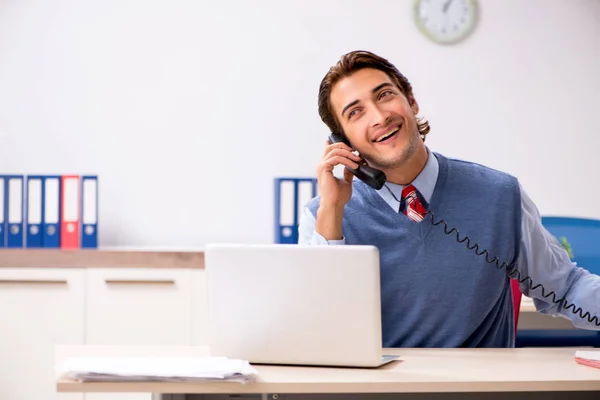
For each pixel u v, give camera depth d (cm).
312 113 393
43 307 345
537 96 400
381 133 212
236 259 173
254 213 392
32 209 352
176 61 391
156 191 390
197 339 345
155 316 345
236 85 392
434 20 395
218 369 154
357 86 215
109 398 343
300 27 392
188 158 391
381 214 219
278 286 171
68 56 389
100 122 389
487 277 216
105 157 389
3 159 387
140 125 390
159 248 379
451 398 183
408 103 220
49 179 353
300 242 226
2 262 345
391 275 217
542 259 220
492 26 398
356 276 169
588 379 159
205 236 391
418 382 156
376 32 394
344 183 213
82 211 354
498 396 185
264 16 392
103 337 346
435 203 218
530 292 223
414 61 395
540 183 400
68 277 345
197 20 391
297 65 392
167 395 178
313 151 393
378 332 170
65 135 388
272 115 392
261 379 158
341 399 180
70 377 153
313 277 170
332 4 393
